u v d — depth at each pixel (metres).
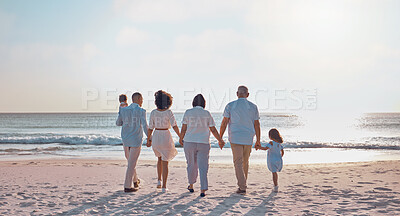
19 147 18.44
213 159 12.86
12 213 3.92
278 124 59.72
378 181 6.32
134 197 4.86
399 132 36.00
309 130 39.94
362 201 4.50
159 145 5.23
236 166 5.15
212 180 6.95
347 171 8.10
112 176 7.45
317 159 13.10
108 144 21.11
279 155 5.50
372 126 50.75
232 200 4.62
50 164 10.55
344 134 32.59
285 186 5.98
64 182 6.48
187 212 3.92
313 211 3.96
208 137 5.03
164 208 4.14
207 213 3.88
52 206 4.29
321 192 5.28
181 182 6.66
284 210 4.03
